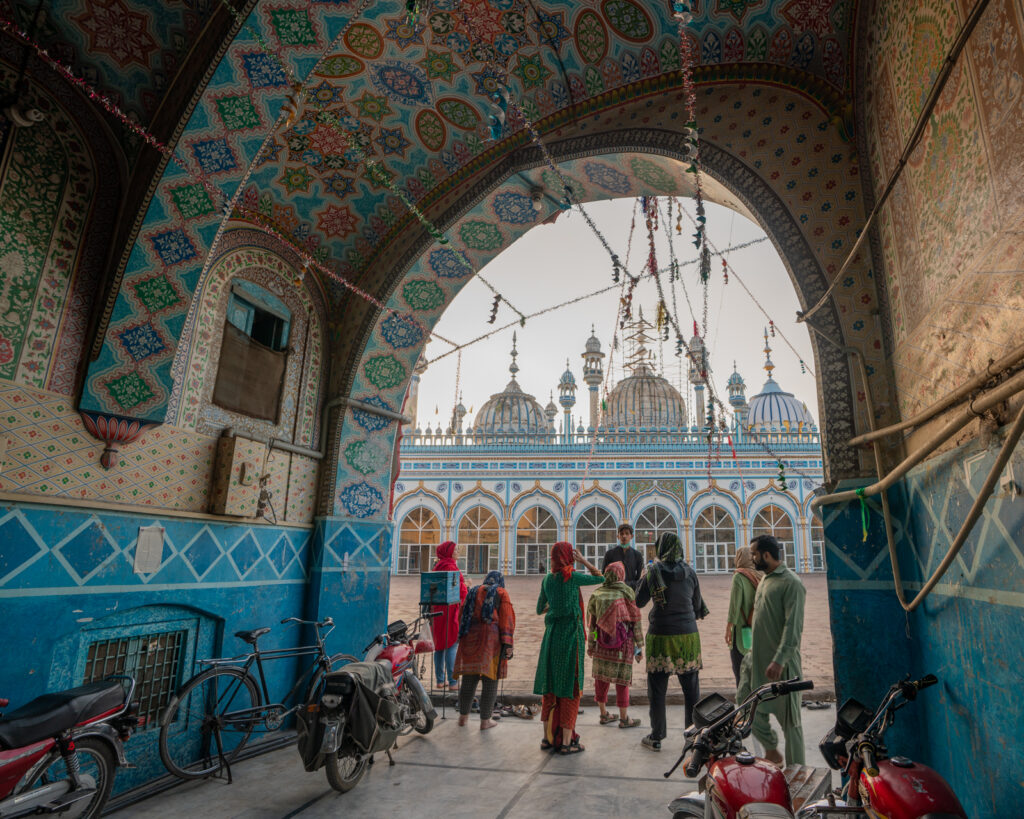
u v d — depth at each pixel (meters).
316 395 5.25
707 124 4.09
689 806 2.27
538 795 3.30
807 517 23.47
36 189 3.24
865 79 3.49
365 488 5.46
